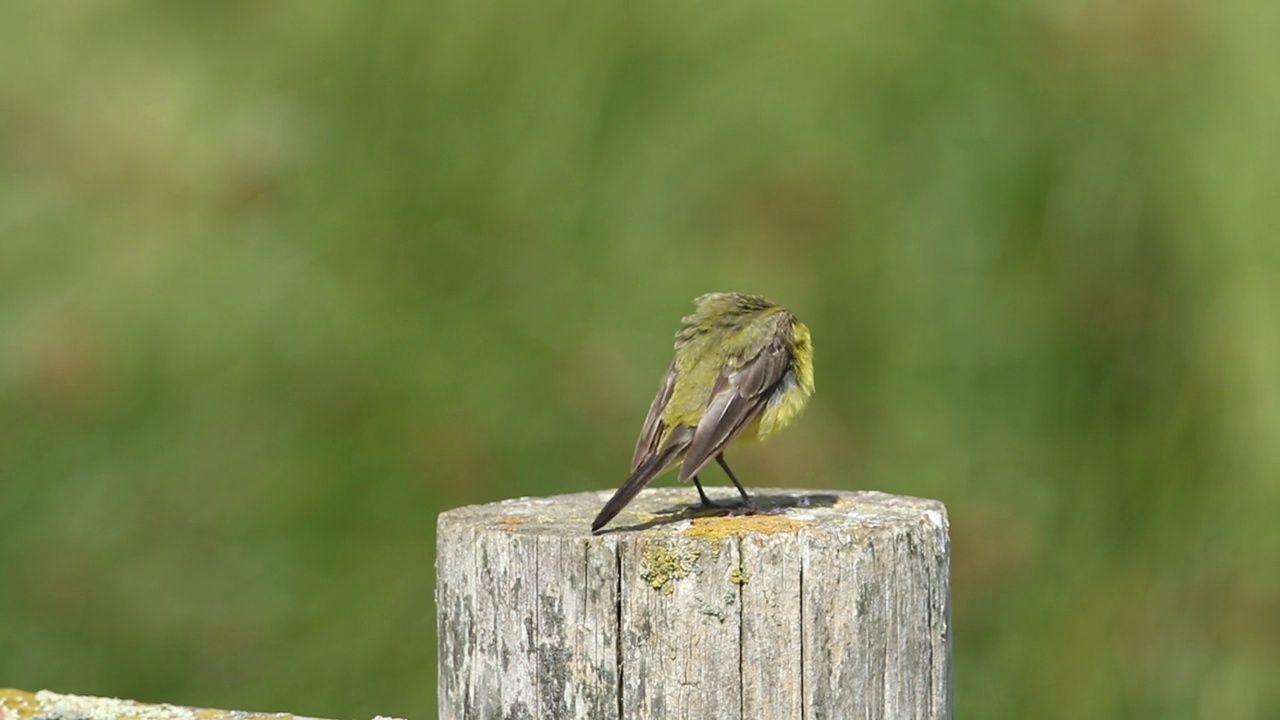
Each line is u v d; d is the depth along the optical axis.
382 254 13.72
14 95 14.53
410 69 14.27
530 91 14.16
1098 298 13.76
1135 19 14.30
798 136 14.17
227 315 13.60
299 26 14.77
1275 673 12.56
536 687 5.45
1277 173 13.76
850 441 13.33
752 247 13.83
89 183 14.34
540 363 13.27
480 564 5.60
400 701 12.32
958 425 13.31
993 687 12.49
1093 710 12.40
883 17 14.61
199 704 12.40
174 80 14.88
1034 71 14.48
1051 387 13.42
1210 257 13.65
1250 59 14.17
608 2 14.48
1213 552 12.91
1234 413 13.28
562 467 12.92
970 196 14.00
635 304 13.49
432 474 12.85
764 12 14.63
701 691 5.29
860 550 5.39
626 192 13.95
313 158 14.19
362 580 12.59
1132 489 13.18
